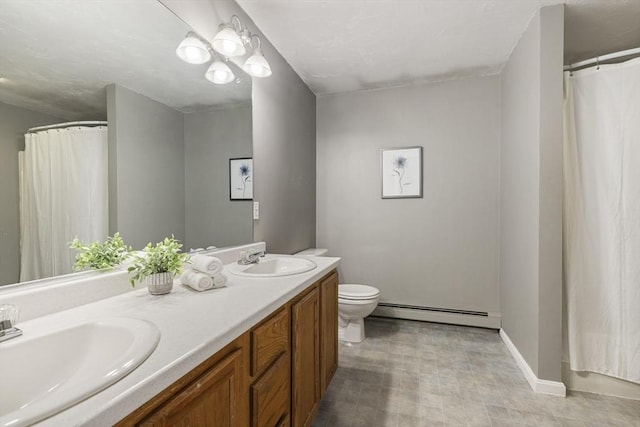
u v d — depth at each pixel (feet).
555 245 5.96
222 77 5.75
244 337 3.03
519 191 7.30
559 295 5.95
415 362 7.26
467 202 9.52
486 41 7.48
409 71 9.11
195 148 5.15
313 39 7.36
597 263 6.00
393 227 10.28
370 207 10.51
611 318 5.91
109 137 3.73
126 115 3.93
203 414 2.38
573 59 8.46
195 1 4.97
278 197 7.94
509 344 7.89
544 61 6.04
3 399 2.04
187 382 2.22
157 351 2.15
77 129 3.38
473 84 9.45
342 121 10.79
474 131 9.45
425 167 9.94
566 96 6.16
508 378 6.55
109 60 3.72
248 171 6.56
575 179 6.15
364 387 6.23
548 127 6.00
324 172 10.93
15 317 2.45
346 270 10.77
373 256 10.48
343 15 6.44
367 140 10.53
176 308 3.14
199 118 5.23
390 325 9.66
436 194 9.82
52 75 3.13
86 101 3.48
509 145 8.19
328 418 5.29
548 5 6.06
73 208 3.33
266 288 3.98
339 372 6.82
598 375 6.03
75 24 3.34
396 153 10.20
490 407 5.57
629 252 5.78
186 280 3.96
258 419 3.20
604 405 5.62
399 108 10.19
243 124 6.41
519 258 7.29
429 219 9.89
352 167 10.69
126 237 3.92
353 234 10.70
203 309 3.12
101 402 1.56
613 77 5.89
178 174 4.79
